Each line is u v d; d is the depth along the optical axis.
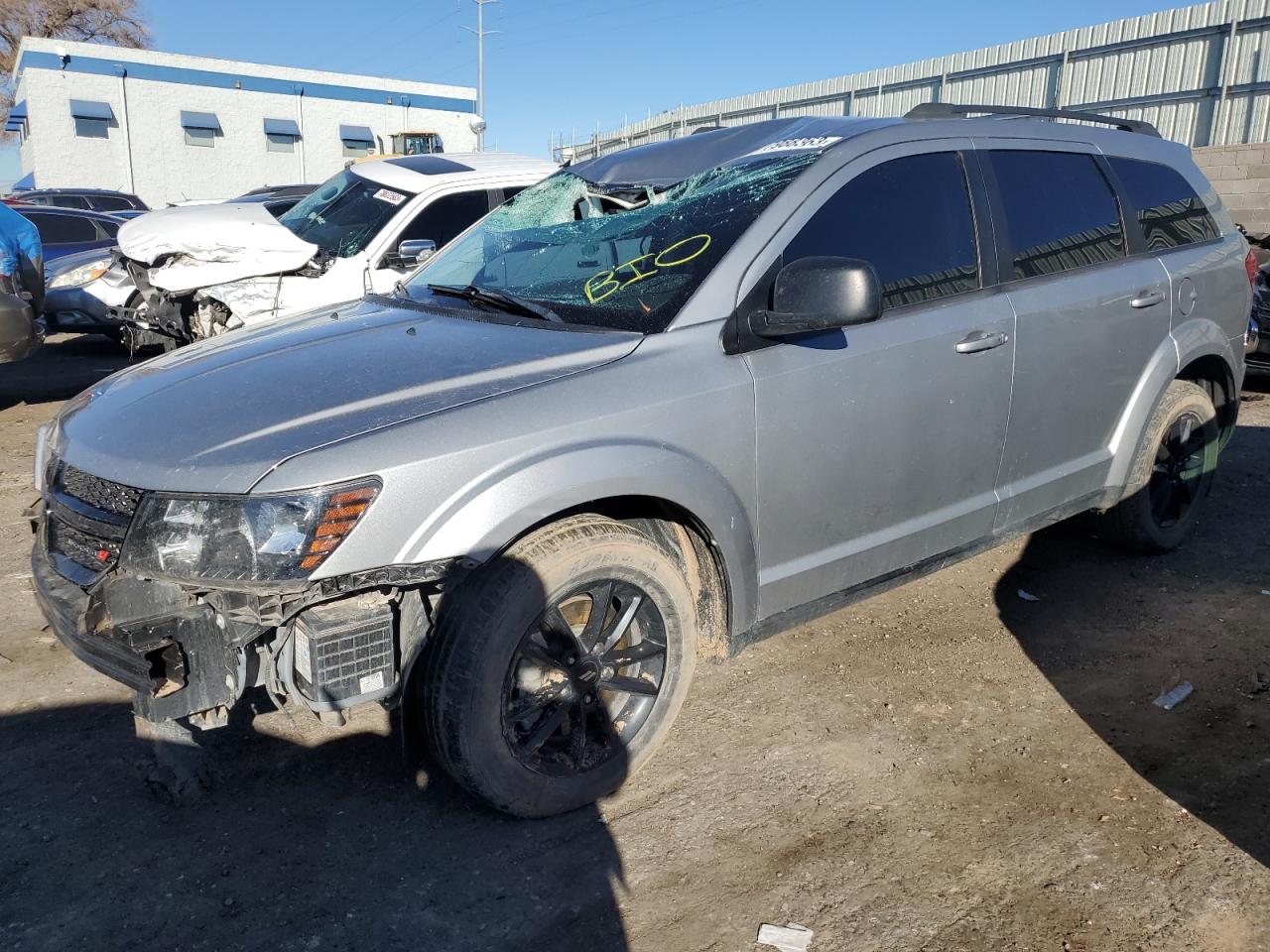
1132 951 2.23
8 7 43.72
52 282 8.87
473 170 7.40
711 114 25.62
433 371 2.63
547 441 2.45
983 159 3.55
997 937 2.29
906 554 3.34
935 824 2.71
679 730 3.20
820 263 2.70
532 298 3.18
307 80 35.34
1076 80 17.55
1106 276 3.85
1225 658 3.66
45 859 2.55
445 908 2.39
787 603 3.04
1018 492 3.65
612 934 2.31
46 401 8.14
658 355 2.71
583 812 2.78
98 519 2.37
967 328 3.30
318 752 3.06
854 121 3.41
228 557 2.22
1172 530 4.54
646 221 3.27
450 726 2.46
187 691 2.31
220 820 2.72
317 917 2.36
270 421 2.41
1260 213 13.66
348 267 6.74
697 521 2.73
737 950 2.26
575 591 2.58
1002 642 3.82
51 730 3.16
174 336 7.31
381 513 2.26
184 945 2.27
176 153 33.38
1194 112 15.80
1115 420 4.01
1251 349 7.96
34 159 31.20
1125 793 2.83
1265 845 2.60
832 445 2.99
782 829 2.69
